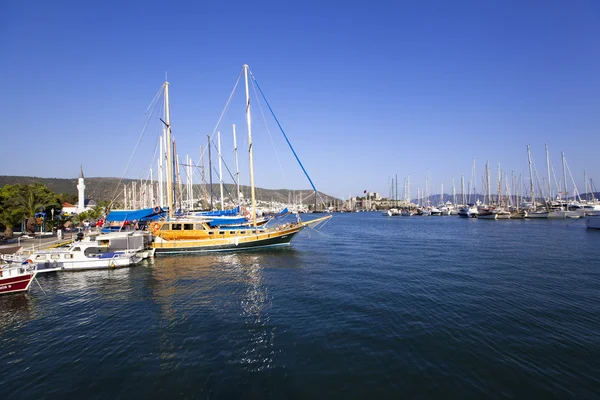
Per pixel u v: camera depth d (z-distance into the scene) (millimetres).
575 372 12383
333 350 14242
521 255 38125
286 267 32094
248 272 29844
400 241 54531
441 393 11180
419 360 13336
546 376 12141
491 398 10906
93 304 20906
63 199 104312
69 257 30797
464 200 145125
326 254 39906
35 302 21422
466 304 20047
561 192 105750
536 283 24969
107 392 11414
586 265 31797
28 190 64812
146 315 18797
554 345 14500
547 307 19406
